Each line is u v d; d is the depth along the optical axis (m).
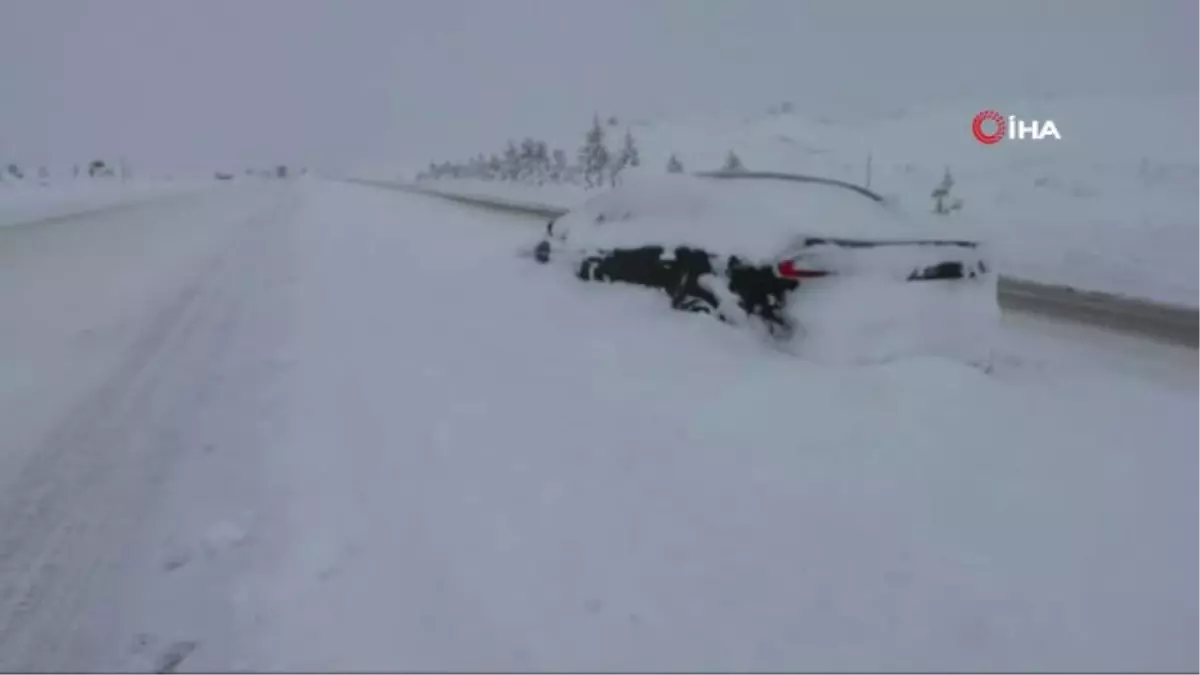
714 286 8.16
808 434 5.48
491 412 5.73
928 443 5.42
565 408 5.84
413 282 11.02
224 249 17.12
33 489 5.43
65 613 3.96
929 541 4.18
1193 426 5.99
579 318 8.62
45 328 10.33
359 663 3.19
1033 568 3.99
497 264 12.41
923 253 7.04
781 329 7.36
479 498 4.45
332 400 6.10
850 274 7.05
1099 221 19.36
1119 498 4.77
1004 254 16.52
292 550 4.04
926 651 3.34
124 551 4.43
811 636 3.40
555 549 3.96
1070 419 6.05
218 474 5.13
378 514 4.31
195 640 3.54
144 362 8.37
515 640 3.31
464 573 3.76
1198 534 4.39
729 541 4.09
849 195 8.26
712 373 6.71
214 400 6.63
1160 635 3.52
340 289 10.73
